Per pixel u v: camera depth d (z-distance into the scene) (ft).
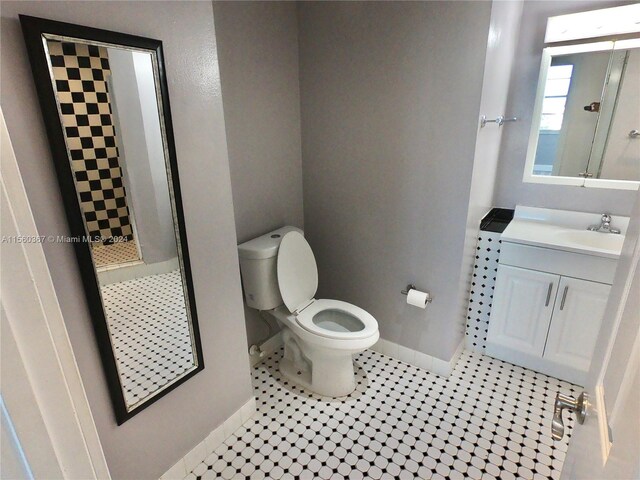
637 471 1.31
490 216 7.87
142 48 3.53
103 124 3.36
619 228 6.85
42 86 2.91
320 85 6.94
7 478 1.48
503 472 5.09
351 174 7.06
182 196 4.21
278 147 7.06
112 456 4.10
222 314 5.11
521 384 6.75
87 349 3.67
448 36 5.38
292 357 7.09
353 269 7.66
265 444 5.56
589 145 6.92
